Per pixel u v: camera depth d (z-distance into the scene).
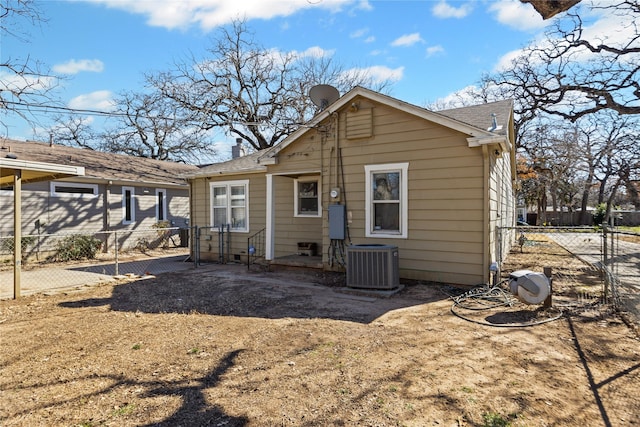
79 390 3.17
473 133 6.66
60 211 13.23
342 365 3.60
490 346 4.02
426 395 2.97
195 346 4.21
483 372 3.38
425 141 7.32
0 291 7.49
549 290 5.40
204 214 12.41
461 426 2.54
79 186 13.85
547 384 3.13
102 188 14.57
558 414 2.68
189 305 6.16
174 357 3.89
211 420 2.68
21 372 3.56
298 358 3.80
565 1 2.73
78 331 4.83
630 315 5.07
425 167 7.32
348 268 7.01
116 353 4.03
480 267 6.77
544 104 16.20
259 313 5.59
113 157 18.09
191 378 3.38
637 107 12.77
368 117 7.94
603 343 4.07
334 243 8.56
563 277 8.15
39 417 2.74
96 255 13.58
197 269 10.26
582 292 6.56
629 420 2.60
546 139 20.22
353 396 2.98
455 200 7.00
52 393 3.12
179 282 8.26
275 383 3.24
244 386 3.20
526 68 16.42
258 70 23.48
